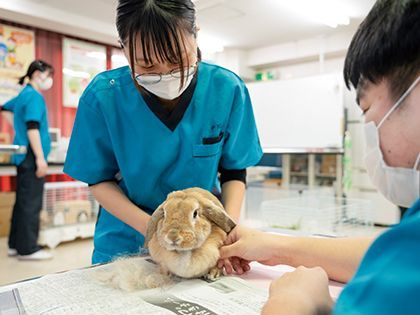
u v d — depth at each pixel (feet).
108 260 3.08
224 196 3.46
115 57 15.84
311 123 13.30
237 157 3.60
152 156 3.20
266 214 8.18
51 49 14.01
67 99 14.42
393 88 1.21
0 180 13.02
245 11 12.85
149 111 3.13
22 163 9.49
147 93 3.09
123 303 2.07
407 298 0.78
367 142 1.49
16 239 9.61
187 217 2.38
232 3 12.15
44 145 9.91
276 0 11.96
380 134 1.35
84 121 3.21
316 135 13.16
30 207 9.55
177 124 3.17
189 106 3.22
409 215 0.93
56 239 10.86
